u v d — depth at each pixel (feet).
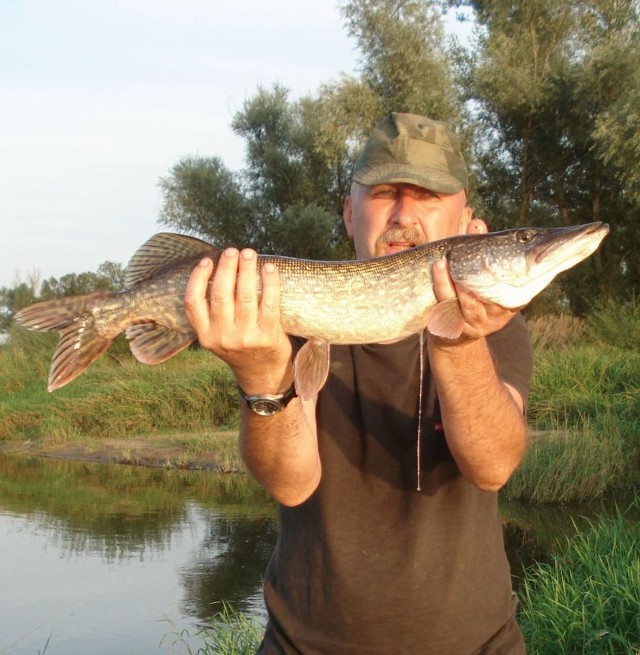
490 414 2.93
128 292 3.61
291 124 34.99
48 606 8.02
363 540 3.11
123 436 20.06
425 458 3.14
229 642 6.45
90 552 10.03
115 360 25.08
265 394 2.95
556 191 30.04
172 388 21.01
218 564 9.44
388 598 3.06
